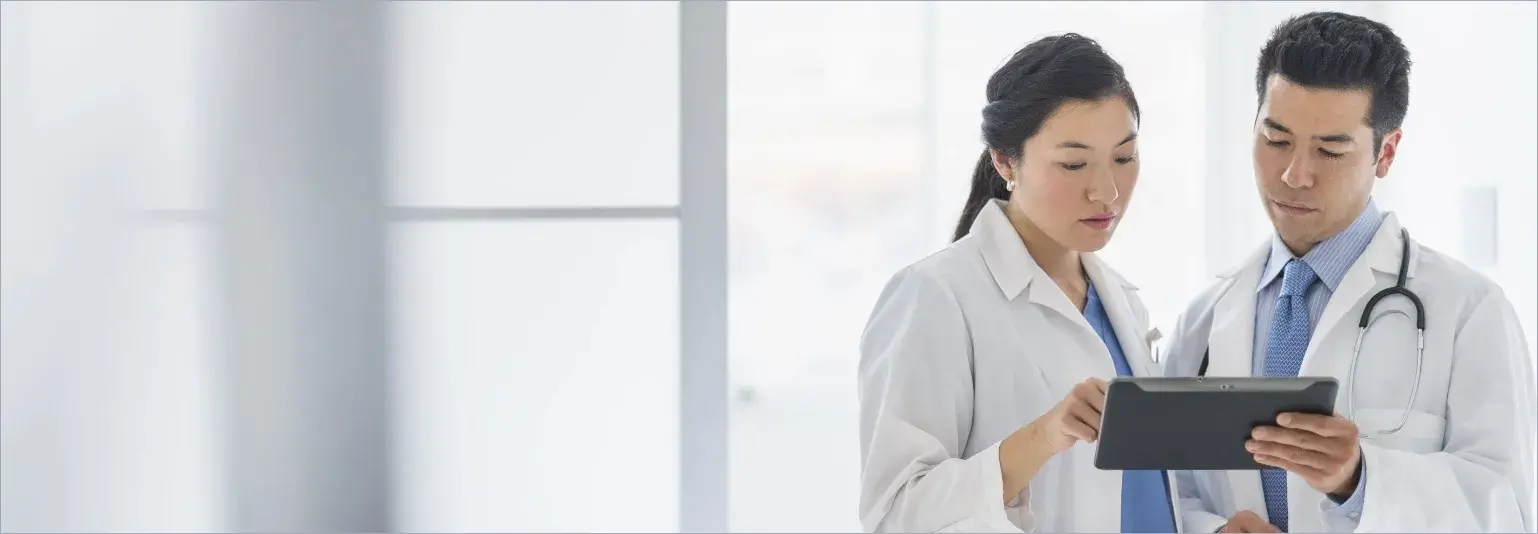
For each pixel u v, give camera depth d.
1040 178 1.29
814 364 2.93
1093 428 1.15
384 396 1.60
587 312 1.68
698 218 1.70
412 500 1.62
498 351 1.65
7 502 1.41
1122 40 2.74
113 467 1.46
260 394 1.52
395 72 1.60
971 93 2.80
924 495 1.23
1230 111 2.64
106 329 1.45
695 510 1.70
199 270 1.49
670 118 1.69
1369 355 1.36
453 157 1.63
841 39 2.84
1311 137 1.33
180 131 1.48
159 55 1.46
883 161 2.85
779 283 2.91
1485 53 2.21
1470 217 2.22
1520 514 1.28
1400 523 1.25
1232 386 1.11
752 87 2.86
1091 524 1.33
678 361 1.70
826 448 2.91
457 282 1.63
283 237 1.53
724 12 1.69
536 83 1.66
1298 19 1.36
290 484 1.54
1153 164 2.76
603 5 1.67
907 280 1.37
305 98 1.54
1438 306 1.34
